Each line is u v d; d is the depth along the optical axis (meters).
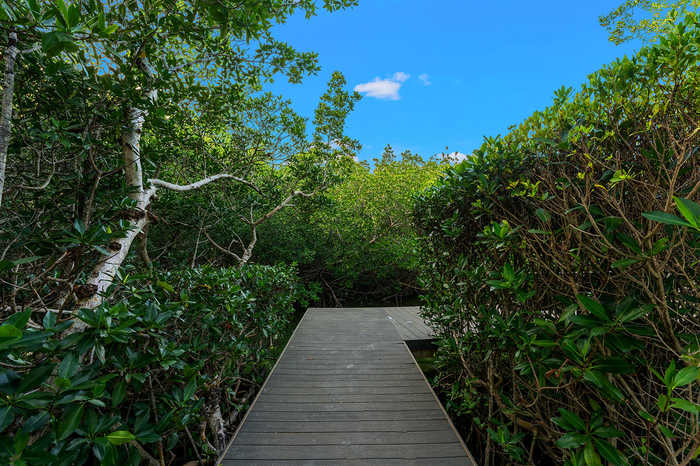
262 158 5.56
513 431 2.21
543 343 1.39
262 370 4.20
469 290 2.47
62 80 2.12
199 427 2.44
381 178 10.53
